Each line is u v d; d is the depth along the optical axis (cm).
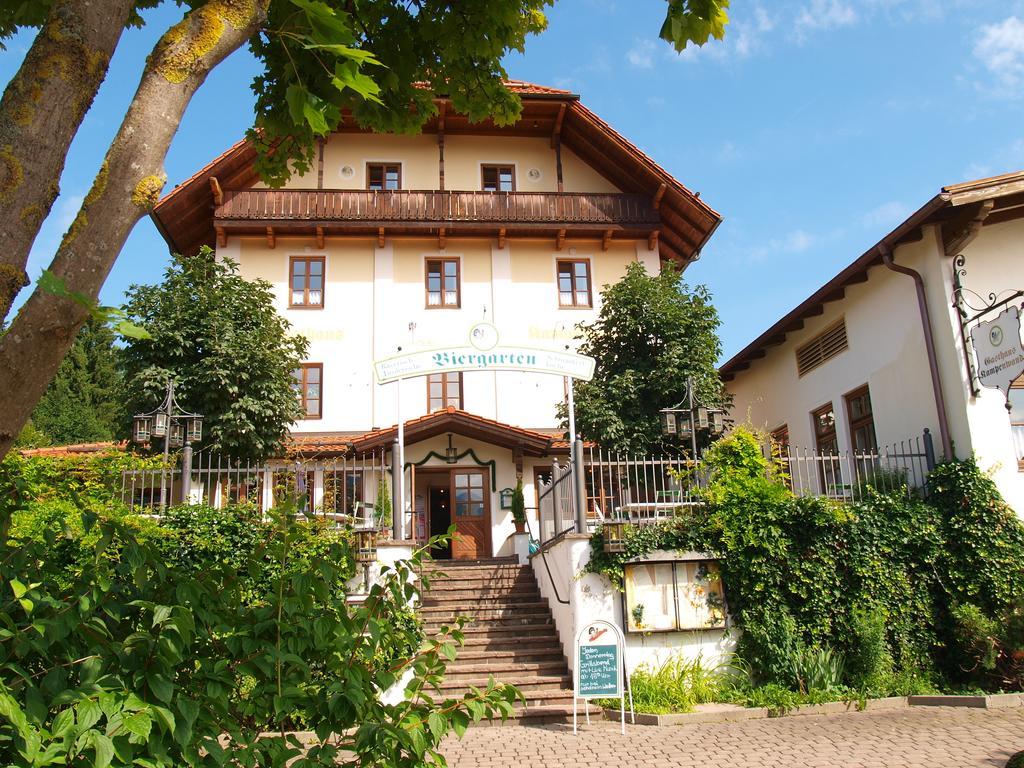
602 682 967
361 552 1073
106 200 304
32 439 1958
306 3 362
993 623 1047
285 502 397
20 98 291
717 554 1109
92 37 305
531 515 1986
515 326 2194
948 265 1232
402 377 1245
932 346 1244
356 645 352
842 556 1117
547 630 1242
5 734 248
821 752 796
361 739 323
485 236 2236
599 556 1112
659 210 2277
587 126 2247
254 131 678
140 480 1141
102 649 296
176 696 293
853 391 1503
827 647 1077
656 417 1652
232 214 2117
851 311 1499
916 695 1018
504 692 369
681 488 1227
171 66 328
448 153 2334
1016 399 1205
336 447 1895
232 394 1534
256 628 340
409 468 1973
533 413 2139
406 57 688
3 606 298
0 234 276
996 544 1118
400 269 2209
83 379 3288
